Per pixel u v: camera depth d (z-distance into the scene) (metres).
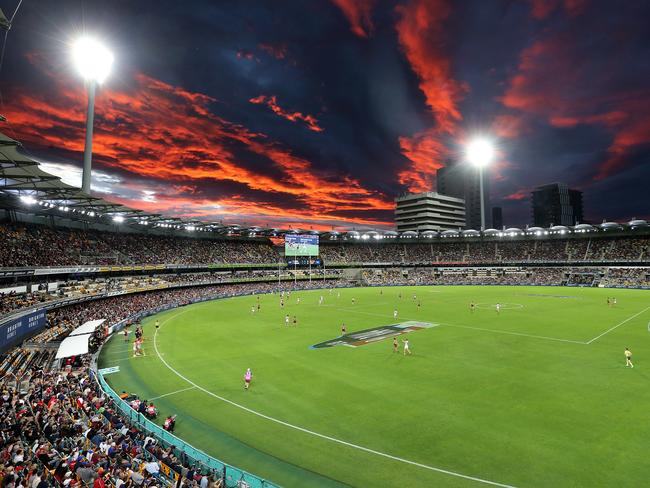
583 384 26.45
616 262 110.25
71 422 19.11
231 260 110.38
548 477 15.64
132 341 42.69
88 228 78.44
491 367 30.88
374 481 15.77
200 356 36.09
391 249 146.25
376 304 73.38
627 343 38.53
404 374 29.48
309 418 22.00
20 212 63.16
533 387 26.02
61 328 42.88
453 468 16.53
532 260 124.31
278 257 128.25
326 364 32.66
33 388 25.30
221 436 20.11
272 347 39.19
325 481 15.88
